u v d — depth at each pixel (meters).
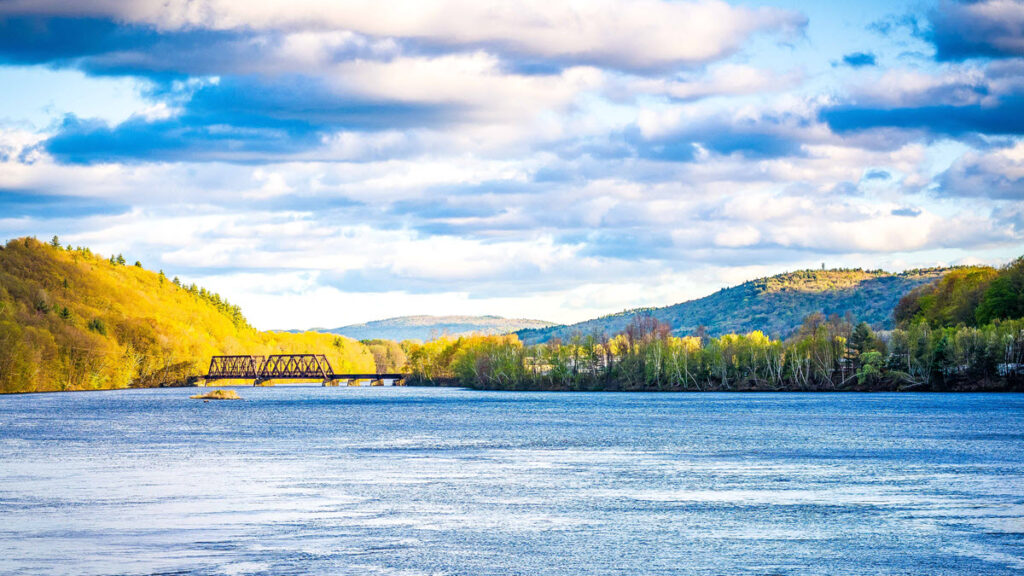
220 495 60.94
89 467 77.25
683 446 94.75
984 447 90.38
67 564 41.84
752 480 67.75
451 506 56.53
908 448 90.00
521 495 61.03
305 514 53.88
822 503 57.19
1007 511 54.00
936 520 51.34
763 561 42.56
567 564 42.12
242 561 42.41
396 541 46.56
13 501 58.50
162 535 47.94
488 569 41.28
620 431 116.62
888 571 40.78
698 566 41.75
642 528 49.69
